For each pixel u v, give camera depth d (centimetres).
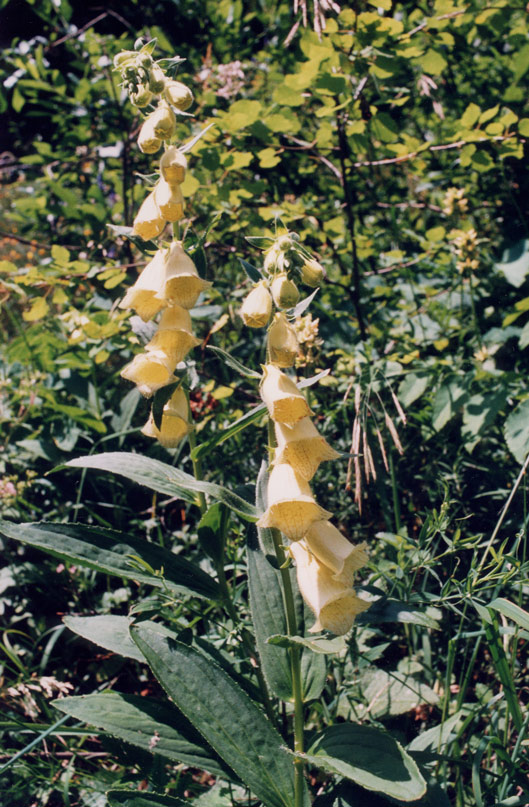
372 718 61
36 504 83
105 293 99
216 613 67
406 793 47
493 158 83
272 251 50
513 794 55
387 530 73
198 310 87
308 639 50
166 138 53
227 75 96
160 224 54
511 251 90
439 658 65
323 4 69
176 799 52
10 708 65
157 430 56
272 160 83
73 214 104
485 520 73
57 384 94
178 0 119
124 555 56
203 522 56
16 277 82
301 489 49
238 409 84
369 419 78
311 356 71
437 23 79
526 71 88
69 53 123
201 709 52
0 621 73
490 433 78
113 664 70
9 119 127
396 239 99
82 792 60
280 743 52
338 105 80
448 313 89
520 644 64
